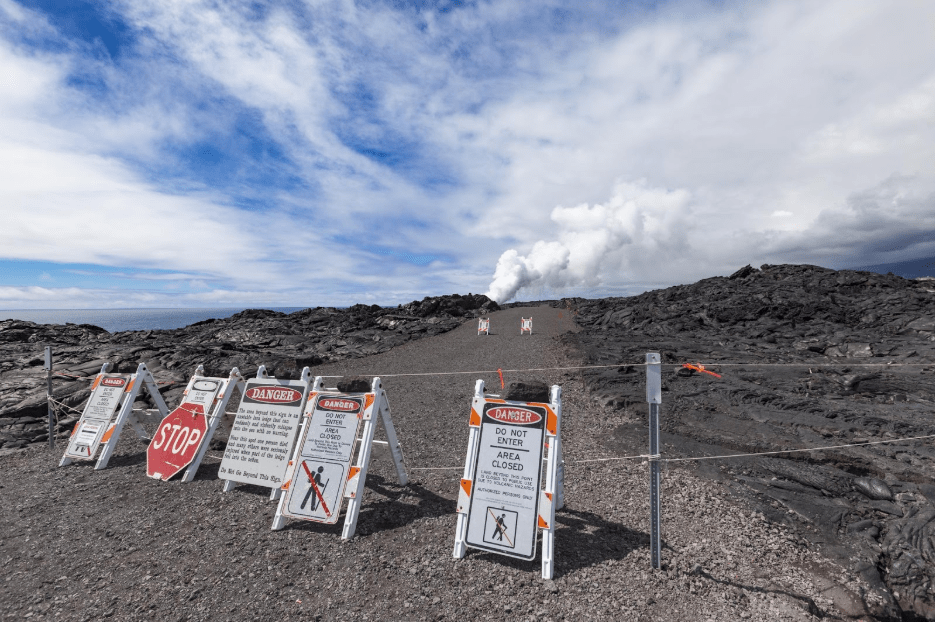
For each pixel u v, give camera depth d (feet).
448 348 69.15
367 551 14.26
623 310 95.14
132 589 12.44
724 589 12.42
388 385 41.86
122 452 24.86
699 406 30.12
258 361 51.67
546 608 11.53
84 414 24.47
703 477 20.29
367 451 16.49
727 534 15.39
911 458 20.94
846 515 16.60
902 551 14.26
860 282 84.33
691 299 94.58
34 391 36.76
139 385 24.72
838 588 12.67
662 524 16.01
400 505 17.49
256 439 19.33
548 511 13.58
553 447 14.40
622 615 11.29
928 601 12.33
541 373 45.60
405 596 12.05
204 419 21.38
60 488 19.92
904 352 46.14
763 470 20.63
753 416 27.78
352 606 11.67
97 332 87.25
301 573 13.15
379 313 122.93
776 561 13.93
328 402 17.78
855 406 28.78
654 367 13.39
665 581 12.66
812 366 38.99
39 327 82.48
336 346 71.77
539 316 116.16
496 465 14.65
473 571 13.16
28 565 13.71
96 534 15.60
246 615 11.34
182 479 20.29
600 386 37.09
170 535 15.43
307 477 16.48
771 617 11.34
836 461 21.27
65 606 11.73
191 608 11.61
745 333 65.10
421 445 24.81
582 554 14.01
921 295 67.97
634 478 20.21
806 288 86.84
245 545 14.73
